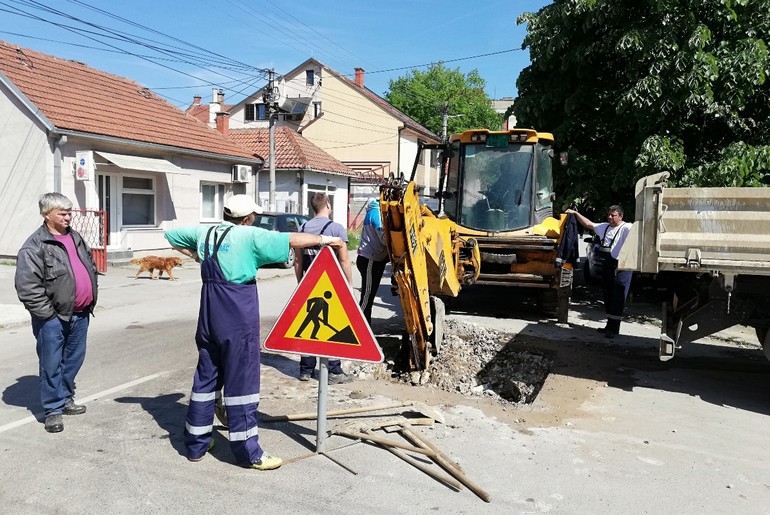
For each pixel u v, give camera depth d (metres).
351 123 38.59
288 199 26.86
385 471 4.02
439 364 6.80
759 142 10.30
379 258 6.99
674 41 9.61
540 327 9.02
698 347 7.93
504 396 6.23
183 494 3.65
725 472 4.20
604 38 10.62
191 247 4.05
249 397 3.94
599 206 11.58
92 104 16.44
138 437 4.51
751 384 6.32
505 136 9.98
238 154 20.45
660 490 3.89
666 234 5.61
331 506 3.55
